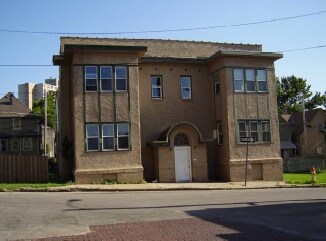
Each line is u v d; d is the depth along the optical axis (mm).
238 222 12133
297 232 10602
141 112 30000
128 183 26297
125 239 9773
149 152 29812
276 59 30719
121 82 27141
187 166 28938
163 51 32906
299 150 65750
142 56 29703
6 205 15875
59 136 32469
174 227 11328
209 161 31078
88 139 26188
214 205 16047
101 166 26172
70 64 28875
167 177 28219
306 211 14398
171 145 28484
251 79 30016
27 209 14852
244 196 19562
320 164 48406
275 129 30297
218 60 30188
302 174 39688
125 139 26844
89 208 15164
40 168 26594
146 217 13172
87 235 10320
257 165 29531
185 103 31016
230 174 28609
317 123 66625
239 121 29281
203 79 31672
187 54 33500
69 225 11820
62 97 29156
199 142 29047
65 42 30719
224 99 29422
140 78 30172
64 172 28500
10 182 26047
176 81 31000
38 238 10078
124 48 26875
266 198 18594
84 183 25562
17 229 11273
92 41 31297
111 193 21391
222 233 10445
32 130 57125
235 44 35219
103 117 26547
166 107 30562
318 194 20609
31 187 22797
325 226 11508
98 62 26781
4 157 26203
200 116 31266
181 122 28531
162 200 17734
